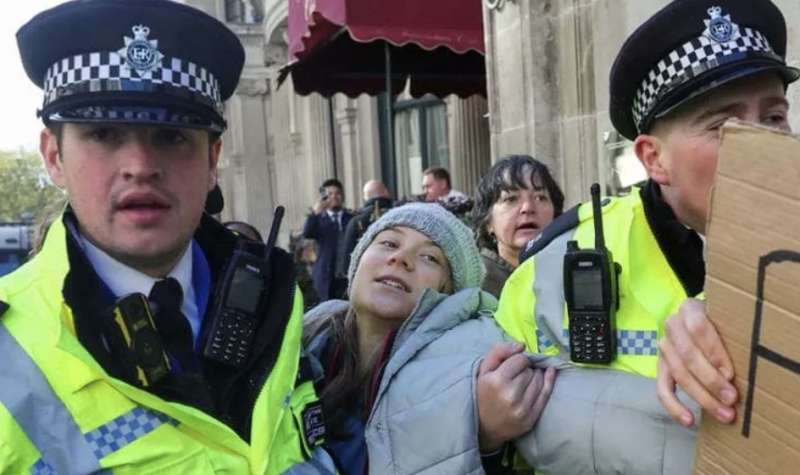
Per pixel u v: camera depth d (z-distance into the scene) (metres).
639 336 1.35
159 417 1.21
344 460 1.53
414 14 5.49
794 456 0.93
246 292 1.39
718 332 1.02
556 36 4.21
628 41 1.33
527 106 4.30
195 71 1.26
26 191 36.72
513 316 1.54
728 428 1.02
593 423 1.29
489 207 2.81
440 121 9.65
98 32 1.20
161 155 1.24
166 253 1.28
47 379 1.15
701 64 1.23
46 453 1.13
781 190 0.91
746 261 0.96
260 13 14.95
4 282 1.25
